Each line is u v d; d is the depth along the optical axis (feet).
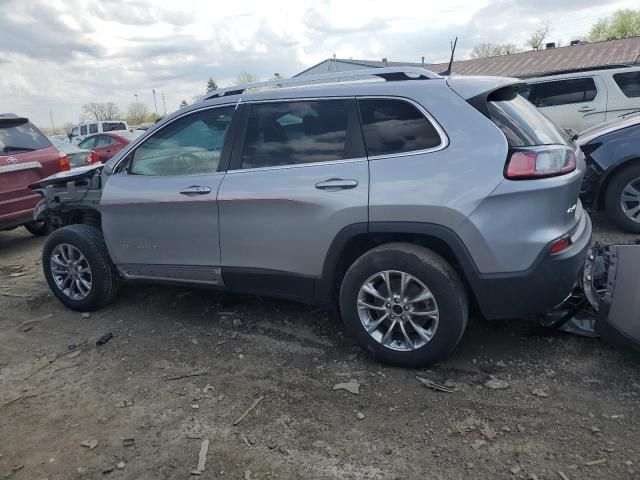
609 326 10.12
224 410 10.24
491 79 10.94
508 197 9.73
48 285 17.22
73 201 15.65
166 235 13.39
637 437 8.58
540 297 10.06
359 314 11.21
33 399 11.14
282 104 11.93
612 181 18.78
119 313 15.25
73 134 92.38
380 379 10.84
